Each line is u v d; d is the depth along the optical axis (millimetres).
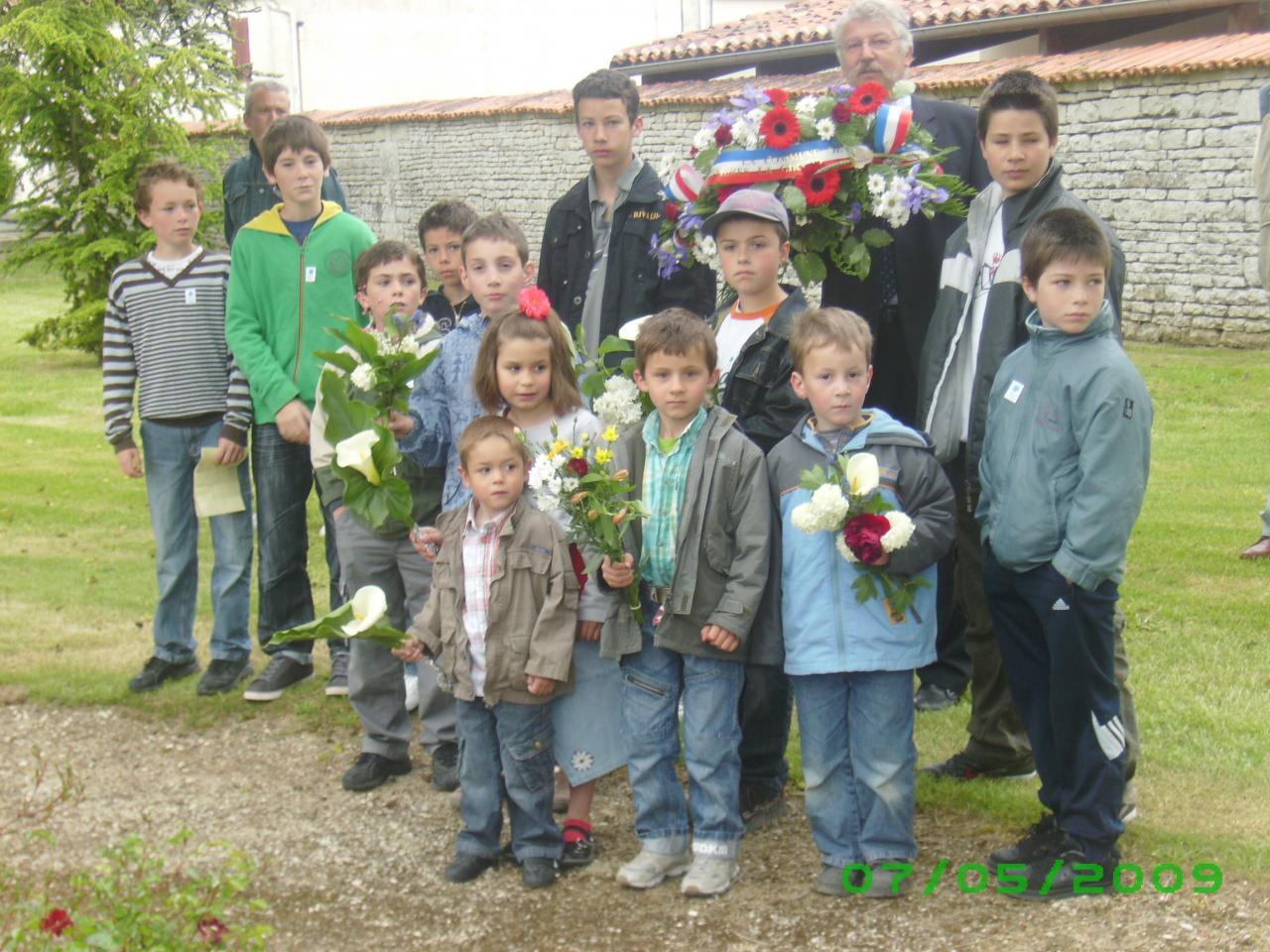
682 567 3648
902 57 4770
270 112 6395
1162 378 11445
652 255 4785
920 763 4449
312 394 5145
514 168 22797
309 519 7953
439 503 4500
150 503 5371
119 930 2857
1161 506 7508
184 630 5418
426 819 4277
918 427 4293
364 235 5219
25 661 5637
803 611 3621
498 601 3781
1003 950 3312
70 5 16375
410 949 3520
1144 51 14078
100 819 4324
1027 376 3570
